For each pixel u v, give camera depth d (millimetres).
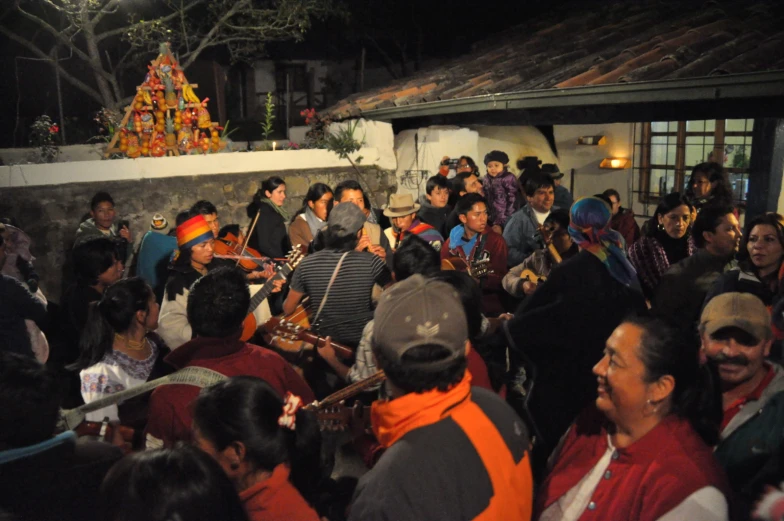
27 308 3982
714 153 7824
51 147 8383
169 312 3773
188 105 8133
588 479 1977
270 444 2102
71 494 1929
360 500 1697
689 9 7359
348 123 9125
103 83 11172
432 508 1646
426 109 7254
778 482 1980
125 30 11094
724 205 3596
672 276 3656
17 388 1931
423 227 5543
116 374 3100
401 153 9211
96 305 3168
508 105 5977
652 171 8477
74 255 4211
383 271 3998
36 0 12258
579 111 6109
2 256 4000
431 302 1749
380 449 2578
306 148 9484
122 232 6699
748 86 4191
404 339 1710
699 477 1746
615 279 3051
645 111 5449
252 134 16766
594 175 9008
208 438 2094
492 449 1756
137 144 7984
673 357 1823
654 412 1878
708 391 1927
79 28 10945
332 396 2900
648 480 1797
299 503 2166
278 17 11367
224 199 8297
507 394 4562
